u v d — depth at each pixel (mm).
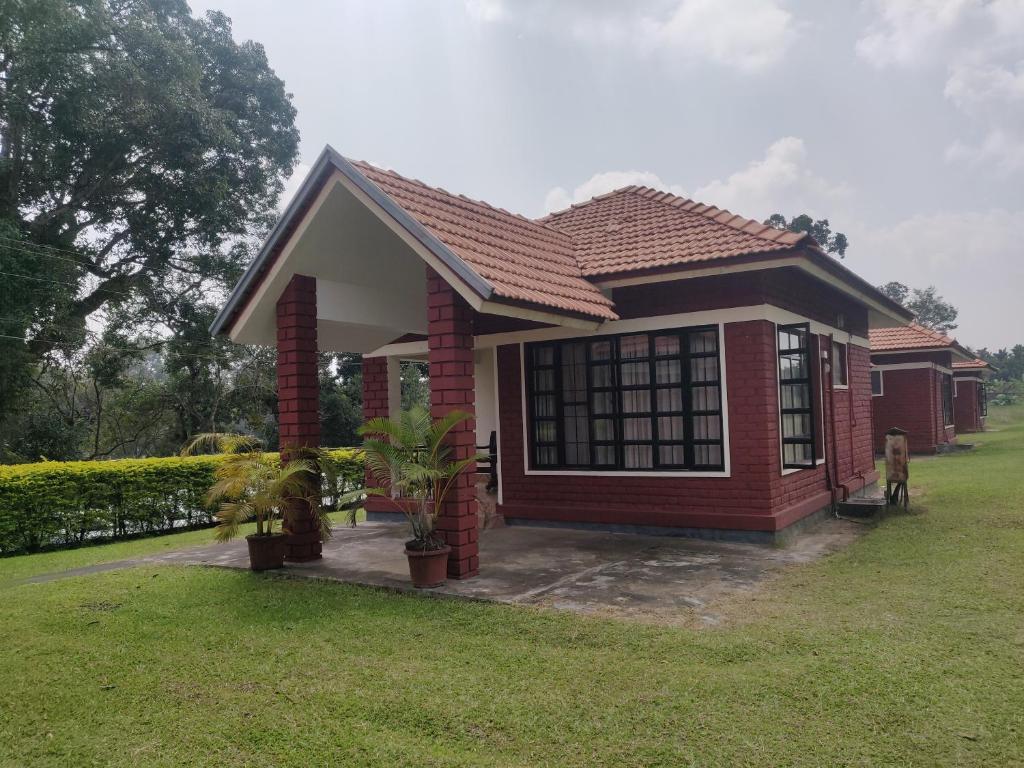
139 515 11938
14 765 3666
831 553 7746
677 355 8898
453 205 8664
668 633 5113
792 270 9258
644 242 9523
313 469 7988
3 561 9836
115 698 4449
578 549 8227
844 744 3434
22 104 17062
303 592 6766
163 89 18672
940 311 54906
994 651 4570
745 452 8422
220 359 23516
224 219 21859
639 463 9172
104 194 20391
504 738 3674
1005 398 45656
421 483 6648
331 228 7695
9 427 20828
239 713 4129
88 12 17406
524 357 9938
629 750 3475
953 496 11383
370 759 3520
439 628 5488
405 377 26438
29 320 16562
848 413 11984
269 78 23438
